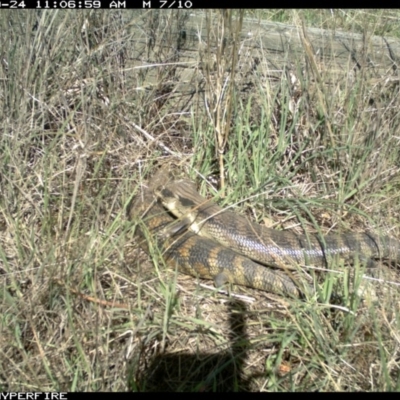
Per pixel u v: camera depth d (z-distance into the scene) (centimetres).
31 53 128
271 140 137
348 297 111
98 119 131
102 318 105
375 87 139
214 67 130
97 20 137
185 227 123
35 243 115
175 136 140
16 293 111
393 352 106
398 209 133
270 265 123
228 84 129
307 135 135
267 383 103
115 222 117
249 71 138
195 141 134
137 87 136
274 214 131
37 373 103
